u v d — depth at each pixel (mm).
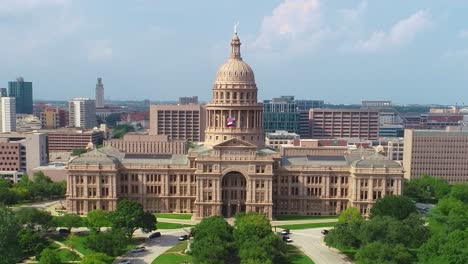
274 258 176500
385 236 180250
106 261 172375
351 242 184875
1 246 159125
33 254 175625
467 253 148375
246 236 183250
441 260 150625
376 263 157500
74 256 174250
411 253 177875
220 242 175375
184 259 180875
